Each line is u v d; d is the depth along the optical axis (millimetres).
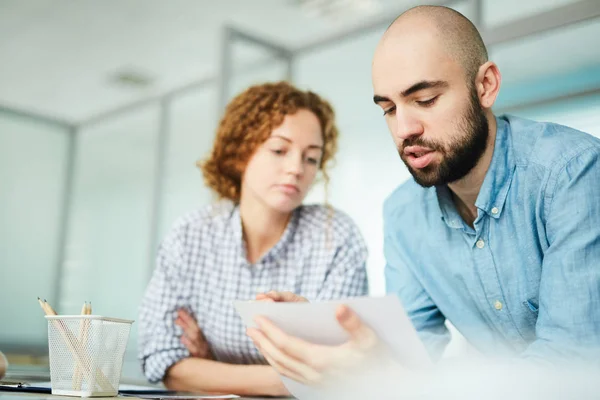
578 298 974
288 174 1427
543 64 2760
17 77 5125
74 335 909
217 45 4508
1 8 4125
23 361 3650
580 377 870
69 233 5184
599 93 2539
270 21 4242
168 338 1501
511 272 1164
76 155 5270
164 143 4426
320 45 3254
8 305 5312
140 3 4027
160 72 4984
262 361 1525
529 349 967
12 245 5434
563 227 1028
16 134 5566
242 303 937
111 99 5488
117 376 945
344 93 3939
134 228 5441
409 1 3803
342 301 821
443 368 874
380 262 3125
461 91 1024
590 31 2611
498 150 1135
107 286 5254
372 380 891
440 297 1278
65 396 888
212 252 1547
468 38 1033
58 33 4445
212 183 1603
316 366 898
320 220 1563
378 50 1054
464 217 1255
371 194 3336
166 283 1539
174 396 1022
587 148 1046
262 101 1454
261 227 1519
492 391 861
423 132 1030
